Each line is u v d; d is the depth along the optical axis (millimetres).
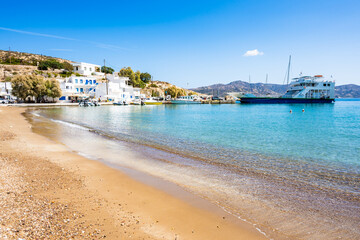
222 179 9570
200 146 16984
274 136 22734
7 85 80625
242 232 5566
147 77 149625
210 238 5246
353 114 57219
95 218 5828
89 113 48406
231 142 18891
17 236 4559
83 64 118312
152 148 15859
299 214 6602
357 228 5895
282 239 5328
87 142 17312
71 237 4785
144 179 9289
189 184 8859
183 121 36750
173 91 128875
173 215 6293
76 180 8719
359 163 12820
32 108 57062
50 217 5602
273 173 10641
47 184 8031
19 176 8594
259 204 7203
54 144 15797
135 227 5539
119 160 12297
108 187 8219
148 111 61188
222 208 6848
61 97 79875
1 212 5555
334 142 19875
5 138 16578
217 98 142750
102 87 89062
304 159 13656
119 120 36094
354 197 7953
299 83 106500
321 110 74688
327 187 8914
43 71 110312
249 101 115000
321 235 5531
